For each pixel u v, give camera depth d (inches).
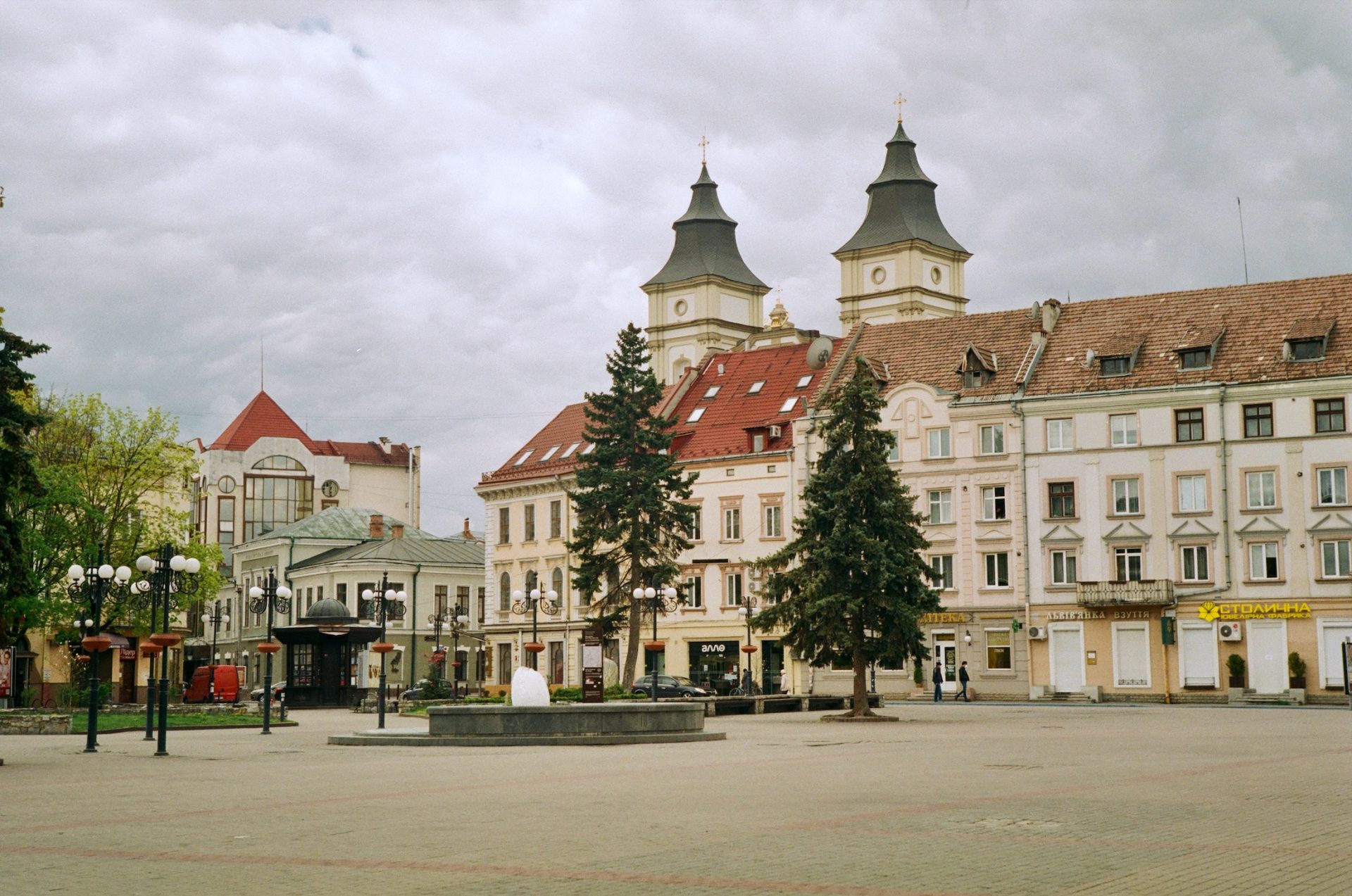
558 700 2340.1
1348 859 571.2
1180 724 1817.2
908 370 3142.2
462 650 3880.4
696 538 3316.9
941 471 3006.9
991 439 2967.5
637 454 2888.8
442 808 776.3
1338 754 1197.7
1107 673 2812.5
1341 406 2669.8
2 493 1305.4
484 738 1441.9
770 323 5344.5
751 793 859.4
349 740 1496.1
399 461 5442.9
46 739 1667.1
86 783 977.5
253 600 2305.6
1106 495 2844.5
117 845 631.8
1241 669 2694.4
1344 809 751.1
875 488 2068.2
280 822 713.6
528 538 3695.9
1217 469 2751.0
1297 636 2662.4
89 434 2935.5
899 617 2020.2
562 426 3811.5
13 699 2417.6
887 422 3068.4
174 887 514.9
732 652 3243.1
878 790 870.4
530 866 558.6
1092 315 3038.9
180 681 3727.9
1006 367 3031.5
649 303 5329.7
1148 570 2800.2
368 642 2785.4
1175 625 2760.8
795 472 3181.6
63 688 2554.1
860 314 4990.2
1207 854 582.9
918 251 4899.1
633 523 2842.0
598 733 1454.2
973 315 3186.5
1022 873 534.0
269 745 1509.6
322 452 5393.7
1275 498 2704.2
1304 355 2728.8
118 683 3132.4
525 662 3668.8
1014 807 766.5
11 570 1315.2
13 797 861.8
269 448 5113.2
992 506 2955.2
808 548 2078.0
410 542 4104.3
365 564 3917.3
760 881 519.8
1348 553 2645.2
